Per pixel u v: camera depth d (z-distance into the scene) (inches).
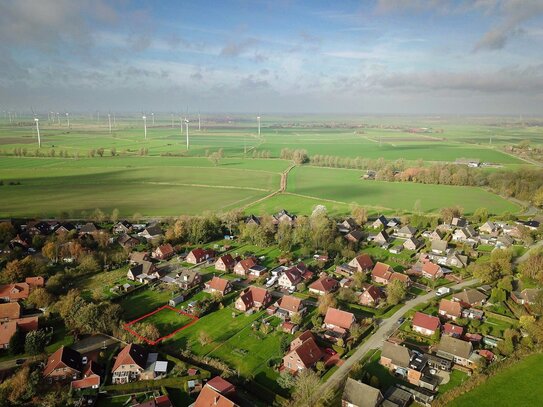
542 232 7770.7
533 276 5664.4
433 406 3408.0
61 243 6840.6
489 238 7672.2
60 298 5088.6
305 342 4020.7
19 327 4394.7
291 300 4985.2
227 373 3794.3
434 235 7815.0
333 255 6781.5
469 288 5383.9
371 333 4532.5
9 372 3868.1
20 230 7736.2
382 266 5944.9
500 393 3565.5
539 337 4205.2
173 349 4237.2
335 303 4940.9
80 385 3644.2
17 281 5610.2
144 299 5344.5
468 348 4030.5
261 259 6663.4
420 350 4222.4
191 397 3570.4
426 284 5802.2
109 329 4527.6
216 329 4616.1
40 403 3435.0
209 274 6141.7
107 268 6225.4
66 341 4389.8
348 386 3469.5
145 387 3666.3
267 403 3494.1
